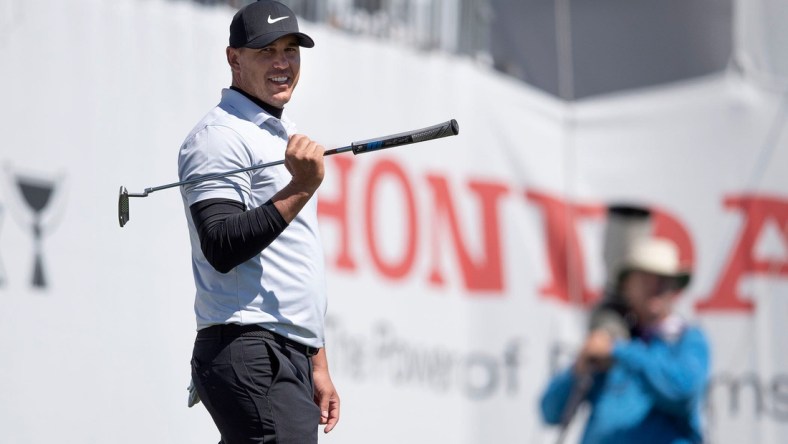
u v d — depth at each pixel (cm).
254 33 1186
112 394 1961
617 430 2062
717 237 2788
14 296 1867
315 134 2305
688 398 2034
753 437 2762
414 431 2370
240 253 1097
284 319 1169
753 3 2872
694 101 2794
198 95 2134
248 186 1161
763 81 2870
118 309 1981
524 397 2530
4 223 1869
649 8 2773
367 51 2398
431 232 2441
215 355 1160
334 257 2295
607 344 2112
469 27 2561
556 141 2653
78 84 1967
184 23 2125
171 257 2058
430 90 2483
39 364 1884
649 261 2145
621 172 2714
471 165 2522
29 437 1866
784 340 2827
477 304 2489
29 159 1902
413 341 2388
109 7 2017
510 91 2594
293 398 1163
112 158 2002
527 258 2570
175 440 2036
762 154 2852
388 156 2402
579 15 2705
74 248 1941
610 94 2725
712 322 2759
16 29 1902
